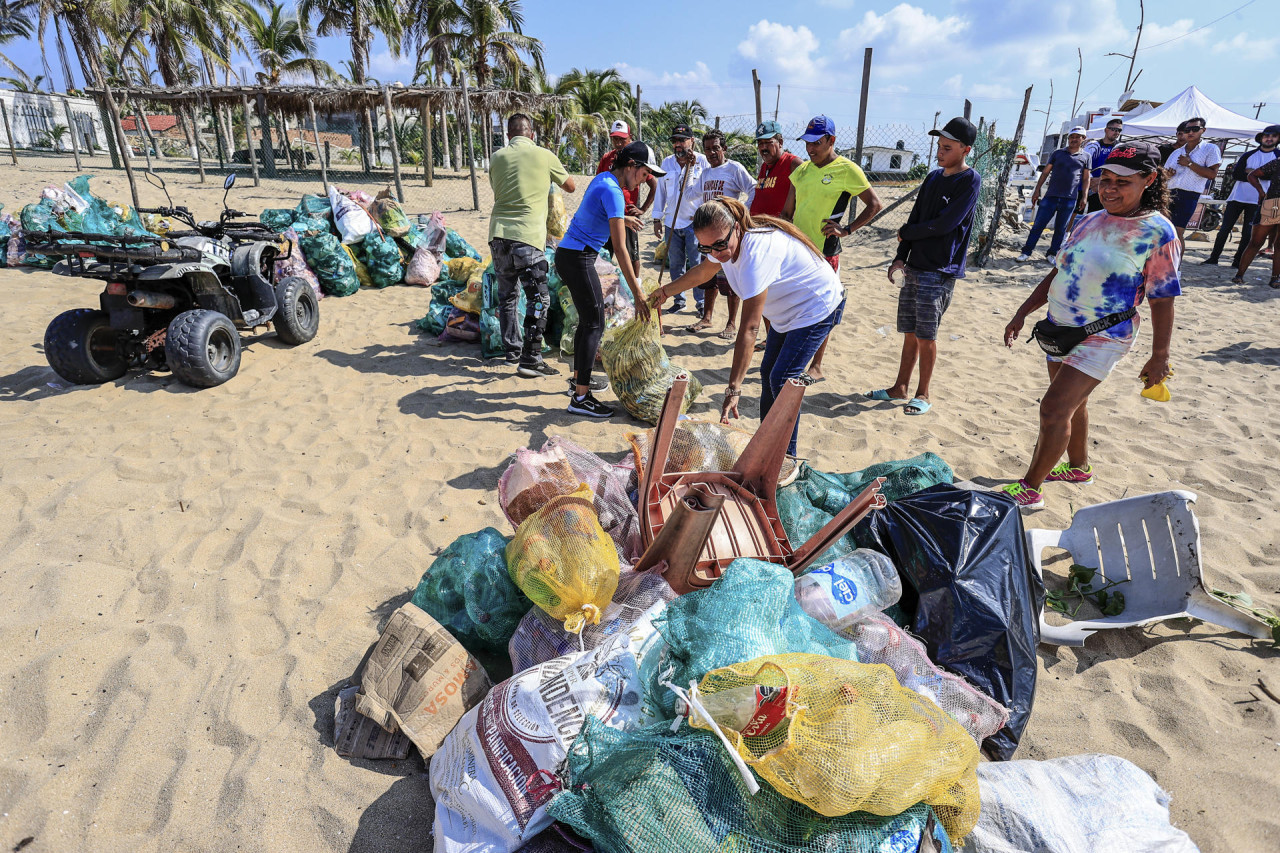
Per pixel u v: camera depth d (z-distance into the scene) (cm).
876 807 170
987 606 255
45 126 3750
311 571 336
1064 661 290
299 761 237
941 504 288
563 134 3322
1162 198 345
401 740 241
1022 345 738
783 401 293
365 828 216
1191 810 222
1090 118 2259
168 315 588
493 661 283
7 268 913
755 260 349
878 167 2350
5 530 359
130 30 3378
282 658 280
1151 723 258
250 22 3634
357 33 3400
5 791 225
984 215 1330
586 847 192
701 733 186
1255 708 262
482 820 200
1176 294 346
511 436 491
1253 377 629
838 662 196
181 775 231
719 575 274
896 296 941
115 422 493
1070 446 430
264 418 509
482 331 642
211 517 380
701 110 4131
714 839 172
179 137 5131
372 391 567
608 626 247
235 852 209
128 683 266
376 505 397
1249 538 370
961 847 195
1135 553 327
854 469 454
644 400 505
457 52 3303
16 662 275
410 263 923
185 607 310
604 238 489
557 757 202
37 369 581
